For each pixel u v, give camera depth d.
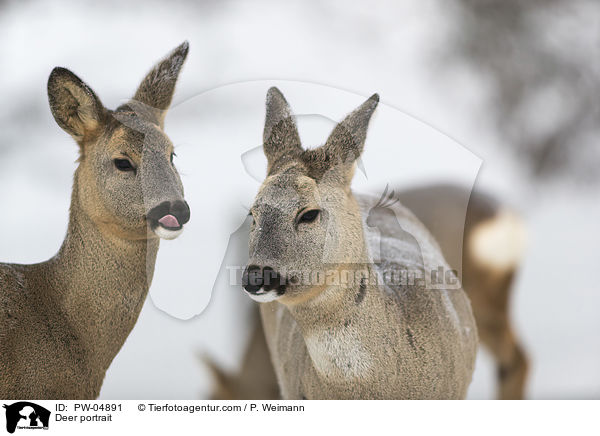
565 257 16.44
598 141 19.80
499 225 11.07
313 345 6.30
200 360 9.64
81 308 7.29
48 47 22.34
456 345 7.00
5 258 14.95
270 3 24.66
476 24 21.50
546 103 20.12
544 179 19.39
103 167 7.03
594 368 12.19
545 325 13.84
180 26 23.92
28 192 17.78
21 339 7.00
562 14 20.77
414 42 22.89
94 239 7.23
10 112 19.94
